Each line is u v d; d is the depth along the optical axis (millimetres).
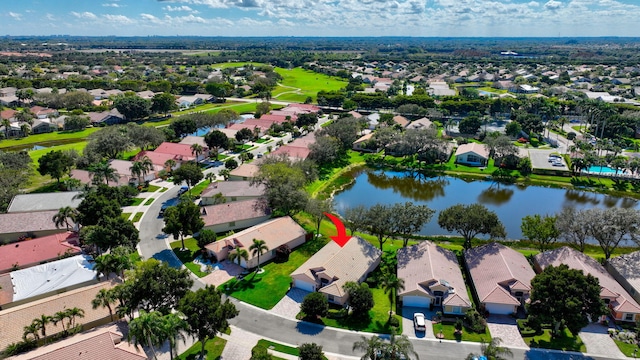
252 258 81625
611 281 71438
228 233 96625
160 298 62688
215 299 57188
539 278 61938
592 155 140000
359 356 59312
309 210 95312
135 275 65688
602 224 78312
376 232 88250
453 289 69188
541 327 65062
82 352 53719
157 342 52094
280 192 97312
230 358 58750
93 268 72875
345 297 70875
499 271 72750
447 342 61844
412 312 69250
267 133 188625
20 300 69000
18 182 112562
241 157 147000
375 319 67250
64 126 195375
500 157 152500
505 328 64875
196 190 121625
